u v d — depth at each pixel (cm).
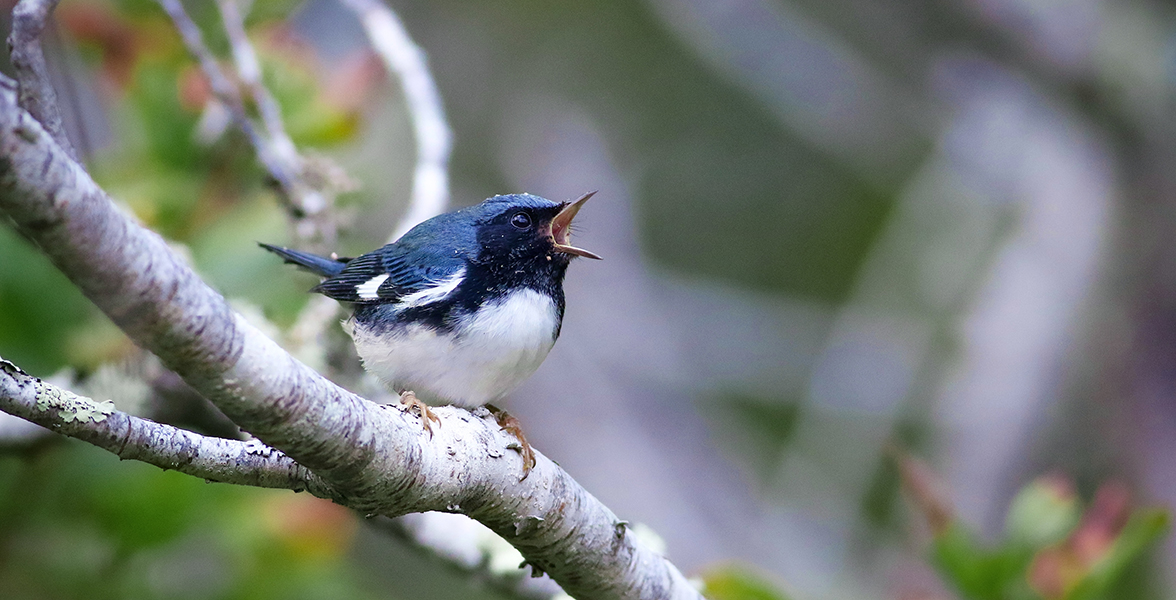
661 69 1789
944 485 1384
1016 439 1453
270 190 866
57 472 844
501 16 1761
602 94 1775
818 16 1734
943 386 1552
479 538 771
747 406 1677
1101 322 1482
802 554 1371
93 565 848
